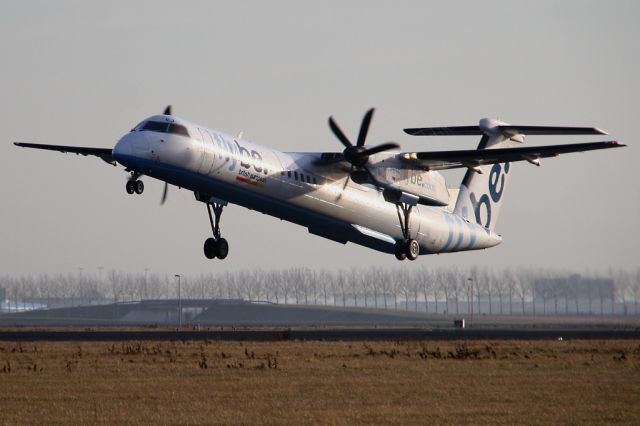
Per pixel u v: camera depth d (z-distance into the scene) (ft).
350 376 328.08
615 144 456.04
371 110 460.96
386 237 521.24
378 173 470.39
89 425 228.22
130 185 418.31
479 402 264.31
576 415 241.35
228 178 435.53
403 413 244.22
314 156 479.82
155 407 255.09
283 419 235.40
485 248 598.75
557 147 462.19
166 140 410.72
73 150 485.15
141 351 432.25
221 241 470.80
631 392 285.23
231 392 285.43
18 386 300.20
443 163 490.90
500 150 471.21
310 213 481.46
